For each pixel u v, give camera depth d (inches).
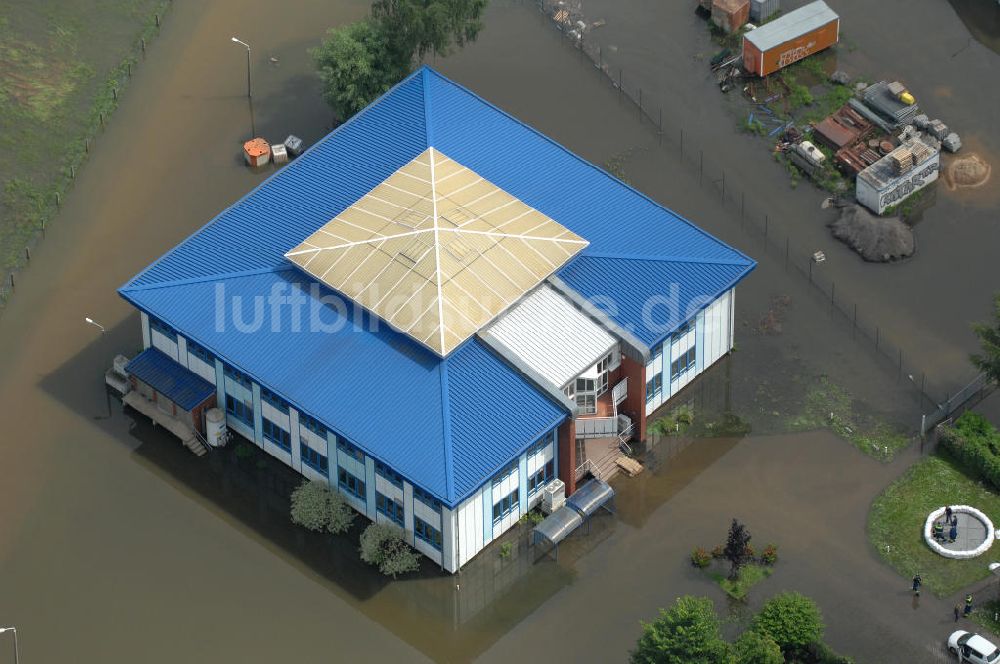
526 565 5733.3
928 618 5516.7
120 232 7007.9
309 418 5792.3
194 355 6087.6
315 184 6466.5
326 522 5826.8
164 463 6097.4
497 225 6122.1
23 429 6220.5
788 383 6323.8
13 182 7155.5
